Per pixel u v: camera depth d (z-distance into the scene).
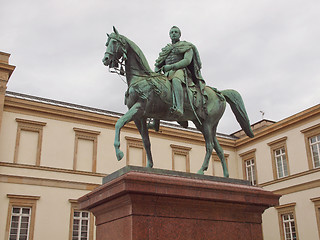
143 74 6.52
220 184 5.83
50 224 21.06
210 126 7.10
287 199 23.69
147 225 5.02
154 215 5.13
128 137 24.98
